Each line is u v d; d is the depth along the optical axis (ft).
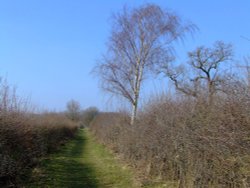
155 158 41.75
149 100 48.03
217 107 26.94
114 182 41.42
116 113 91.86
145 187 37.29
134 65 86.63
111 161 61.46
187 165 32.37
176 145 34.86
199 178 29.48
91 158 67.05
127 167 52.24
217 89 28.71
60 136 103.30
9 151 37.22
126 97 85.92
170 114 38.37
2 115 38.01
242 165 23.73
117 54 87.40
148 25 85.56
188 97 35.78
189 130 31.48
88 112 292.81
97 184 40.45
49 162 56.34
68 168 51.98
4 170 34.01
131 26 86.28
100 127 132.98
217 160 26.08
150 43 85.81
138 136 50.78
